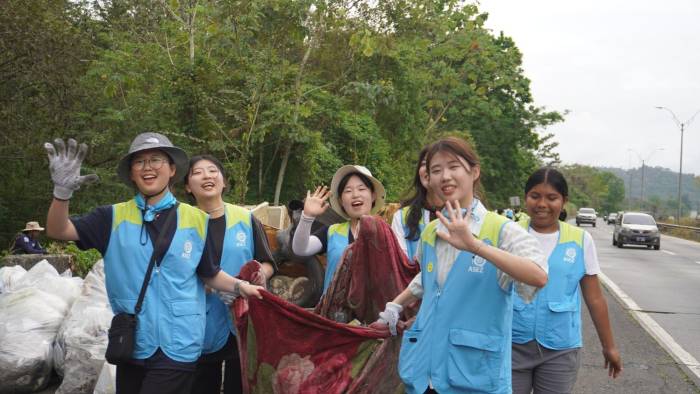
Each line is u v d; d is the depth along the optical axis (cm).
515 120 4272
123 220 388
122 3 1845
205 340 448
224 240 468
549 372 419
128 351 368
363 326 427
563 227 437
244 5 1518
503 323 305
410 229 443
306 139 1631
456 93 2895
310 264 538
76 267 1062
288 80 1638
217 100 1505
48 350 594
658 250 2969
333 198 511
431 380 311
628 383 684
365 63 2061
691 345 881
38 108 1433
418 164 428
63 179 355
